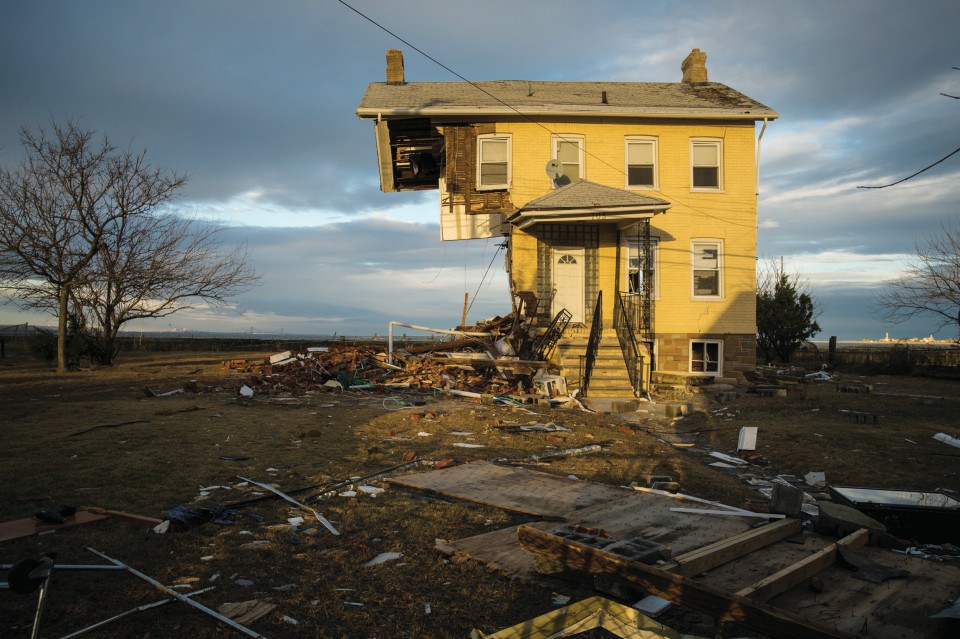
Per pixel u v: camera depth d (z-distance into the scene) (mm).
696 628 3779
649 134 19406
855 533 5188
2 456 7688
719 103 19828
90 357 25031
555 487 6988
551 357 18078
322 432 10094
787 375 21750
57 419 10703
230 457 7984
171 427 10031
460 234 19328
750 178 19469
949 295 25344
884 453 9305
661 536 5258
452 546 5027
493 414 12469
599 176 19359
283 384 15969
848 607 4020
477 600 4090
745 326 19297
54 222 21906
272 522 5562
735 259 19406
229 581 4234
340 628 3629
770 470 8812
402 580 4375
